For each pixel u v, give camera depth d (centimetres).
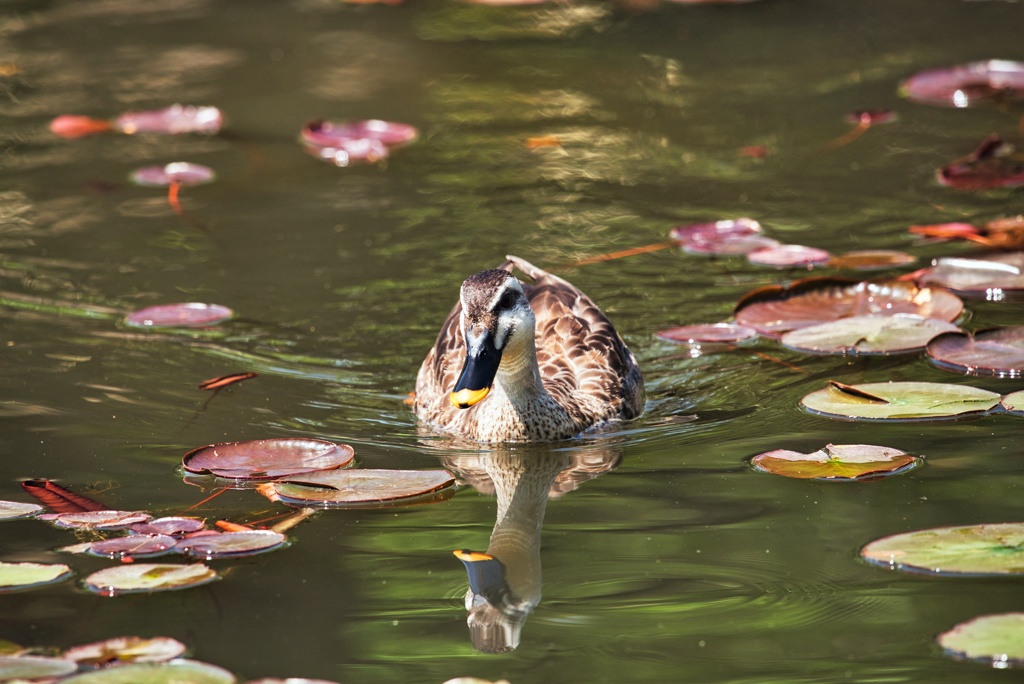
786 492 1052
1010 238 1574
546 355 1326
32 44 2366
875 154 1884
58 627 857
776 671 810
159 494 1059
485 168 1888
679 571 937
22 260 1603
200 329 1444
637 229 1697
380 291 1538
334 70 2248
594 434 1227
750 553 955
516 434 1196
